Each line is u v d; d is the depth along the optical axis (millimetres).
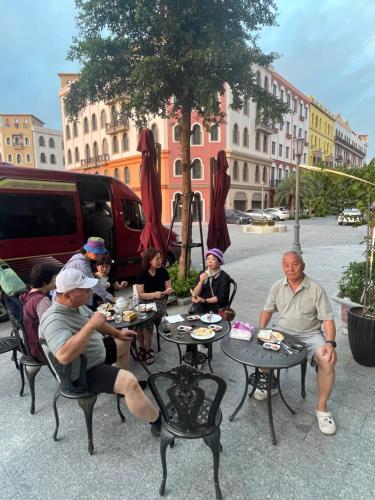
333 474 2148
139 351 3709
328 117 55281
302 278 2965
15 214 5363
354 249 12234
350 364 3592
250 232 20109
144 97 5910
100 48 5535
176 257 8094
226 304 3871
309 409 2848
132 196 7324
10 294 3068
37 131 63875
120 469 2227
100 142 34562
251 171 34875
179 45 5434
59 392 2404
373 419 2707
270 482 2094
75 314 2375
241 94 6312
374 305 3566
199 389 1860
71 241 6129
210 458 2305
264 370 2889
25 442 2498
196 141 29438
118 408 2713
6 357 3977
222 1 5219
